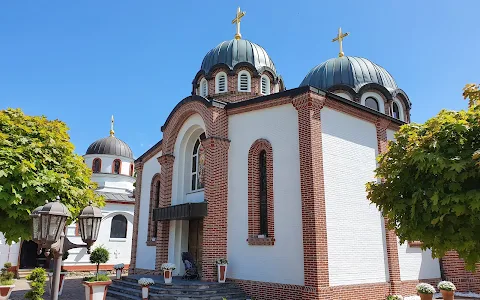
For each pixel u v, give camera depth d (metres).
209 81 24.50
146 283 15.23
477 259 8.23
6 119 12.54
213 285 15.57
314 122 15.02
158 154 24.92
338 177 15.48
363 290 14.98
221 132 17.86
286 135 15.83
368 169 16.81
